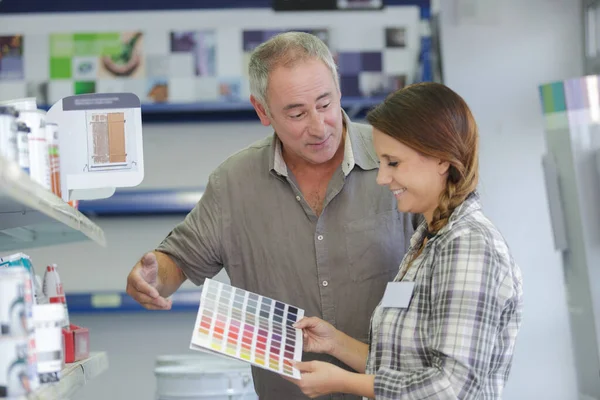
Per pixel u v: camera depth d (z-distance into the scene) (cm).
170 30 495
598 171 379
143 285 239
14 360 149
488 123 496
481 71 497
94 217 498
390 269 260
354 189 262
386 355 201
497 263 185
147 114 494
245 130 503
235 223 271
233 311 224
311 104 238
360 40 496
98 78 493
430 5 496
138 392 493
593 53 488
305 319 232
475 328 181
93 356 253
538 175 494
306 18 497
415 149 191
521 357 488
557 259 489
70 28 493
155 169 500
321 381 203
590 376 380
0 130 169
